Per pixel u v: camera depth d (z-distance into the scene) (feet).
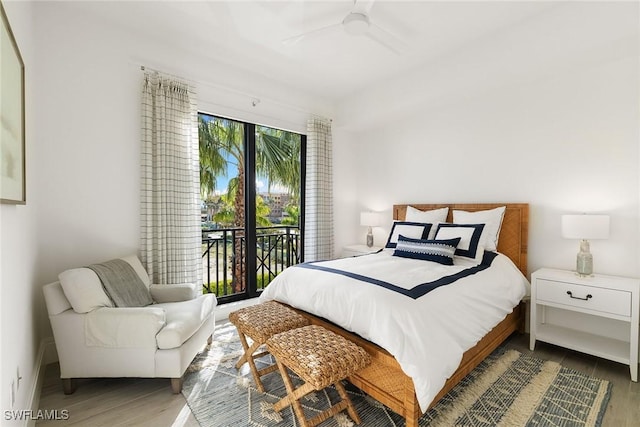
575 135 8.66
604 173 8.16
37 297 6.84
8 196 4.09
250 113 11.34
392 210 13.75
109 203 8.23
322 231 13.38
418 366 4.81
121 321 5.97
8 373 4.07
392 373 5.24
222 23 8.25
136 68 8.66
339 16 7.99
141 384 6.51
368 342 5.73
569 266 8.79
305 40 9.04
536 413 5.52
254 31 8.63
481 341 6.89
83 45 7.79
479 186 10.78
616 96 7.97
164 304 7.63
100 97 8.06
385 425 5.24
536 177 9.42
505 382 6.50
